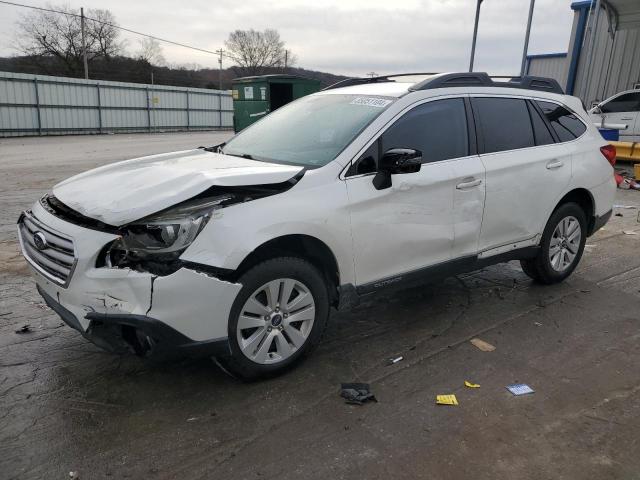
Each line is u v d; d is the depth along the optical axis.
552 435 2.93
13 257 5.90
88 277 2.95
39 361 3.67
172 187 3.11
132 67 61.56
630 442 2.88
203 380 3.47
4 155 18.20
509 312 4.62
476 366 3.68
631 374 3.59
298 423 3.02
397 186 3.73
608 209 5.49
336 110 4.20
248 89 16.12
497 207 4.42
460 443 2.85
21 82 29.70
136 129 36.81
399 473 2.62
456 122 4.23
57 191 3.59
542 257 5.02
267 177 3.23
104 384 3.41
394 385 3.43
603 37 18.77
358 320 4.44
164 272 2.91
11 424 2.98
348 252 3.56
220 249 2.99
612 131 14.16
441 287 5.23
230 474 2.62
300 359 3.59
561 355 3.85
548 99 5.06
